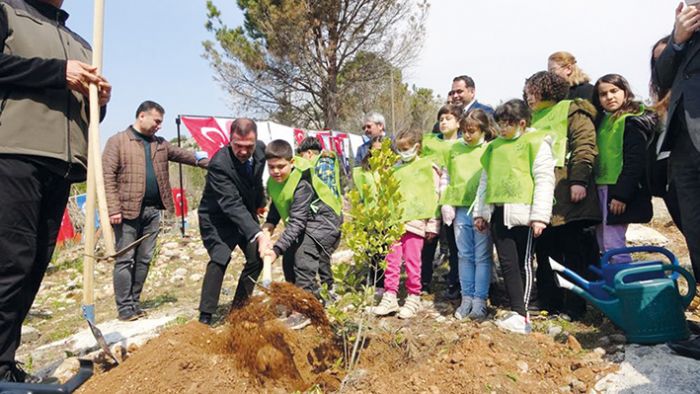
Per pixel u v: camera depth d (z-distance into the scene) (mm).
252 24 17141
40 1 2998
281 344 3170
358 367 3098
